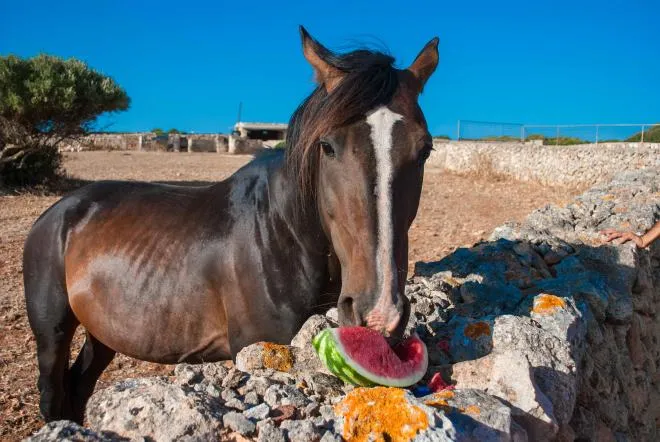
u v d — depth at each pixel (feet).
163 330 9.91
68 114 48.03
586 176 58.13
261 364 7.11
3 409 13.58
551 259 12.39
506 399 6.45
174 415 5.31
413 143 7.31
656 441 12.78
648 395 12.28
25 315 19.33
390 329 6.49
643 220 13.79
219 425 5.31
